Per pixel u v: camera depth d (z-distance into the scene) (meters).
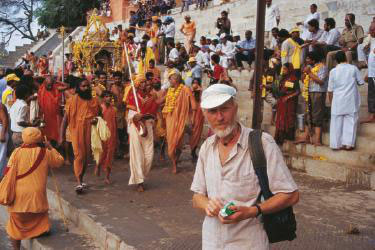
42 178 5.46
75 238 5.46
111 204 6.13
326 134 8.08
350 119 7.30
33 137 5.48
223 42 13.62
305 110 8.50
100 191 6.85
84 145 6.71
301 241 4.60
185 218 5.51
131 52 14.85
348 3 12.88
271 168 2.55
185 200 6.33
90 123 6.75
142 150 6.86
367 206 5.84
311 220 5.27
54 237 5.49
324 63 7.89
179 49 15.38
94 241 5.34
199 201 2.78
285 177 2.56
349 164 7.27
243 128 2.69
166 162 8.95
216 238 2.67
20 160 5.37
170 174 7.94
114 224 5.27
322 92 7.80
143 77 7.30
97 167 7.63
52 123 8.74
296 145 8.20
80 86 6.71
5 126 7.76
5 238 6.19
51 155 5.63
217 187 2.67
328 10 13.53
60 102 8.84
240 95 11.58
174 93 7.86
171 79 7.90
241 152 2.62
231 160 2.63
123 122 9.50
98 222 5.34
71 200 6.34
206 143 2.79
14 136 7.98
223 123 2.61
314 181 7.16
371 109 7.97
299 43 9.34
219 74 11.24
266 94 9.05
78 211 5.88
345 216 5.42
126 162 9.12
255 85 4.55
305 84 7.96
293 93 8.20
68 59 15.74
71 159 9.15
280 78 8.38
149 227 5.16
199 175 2.83
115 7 30.80
